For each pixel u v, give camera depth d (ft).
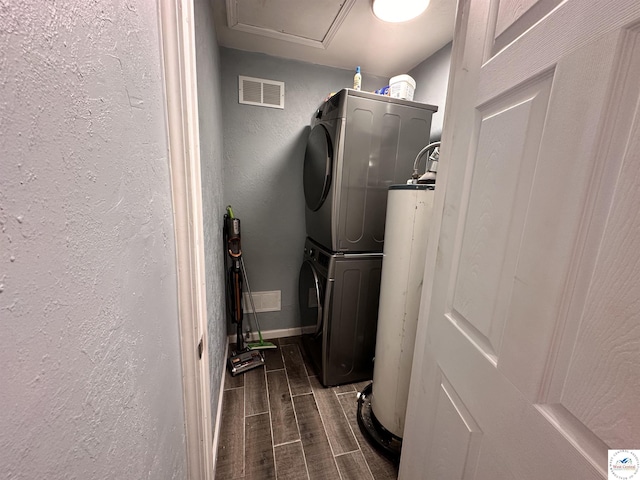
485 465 1.78
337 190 4.93
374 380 4.71
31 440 0.74
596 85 1.10
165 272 1.77
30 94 0.72
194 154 2.08
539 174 1.39
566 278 1.23
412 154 5.25
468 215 2.06
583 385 1.16
